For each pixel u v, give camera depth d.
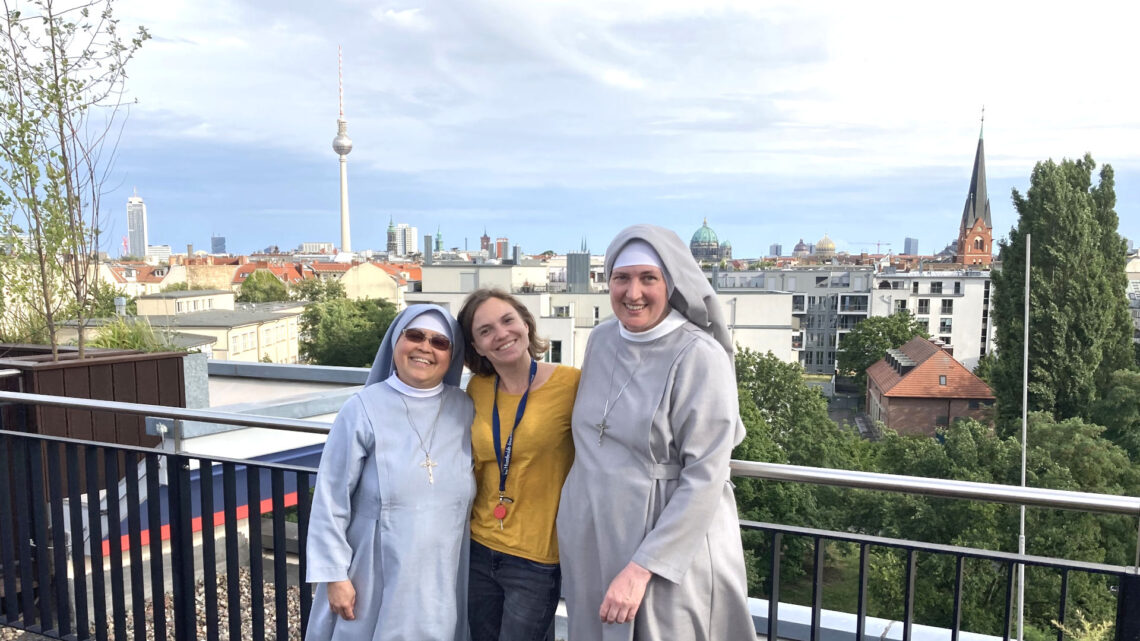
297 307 77.75
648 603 1.51
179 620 2.45
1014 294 45.47
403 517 1.72
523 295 56.16
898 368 65.69
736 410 1.55
